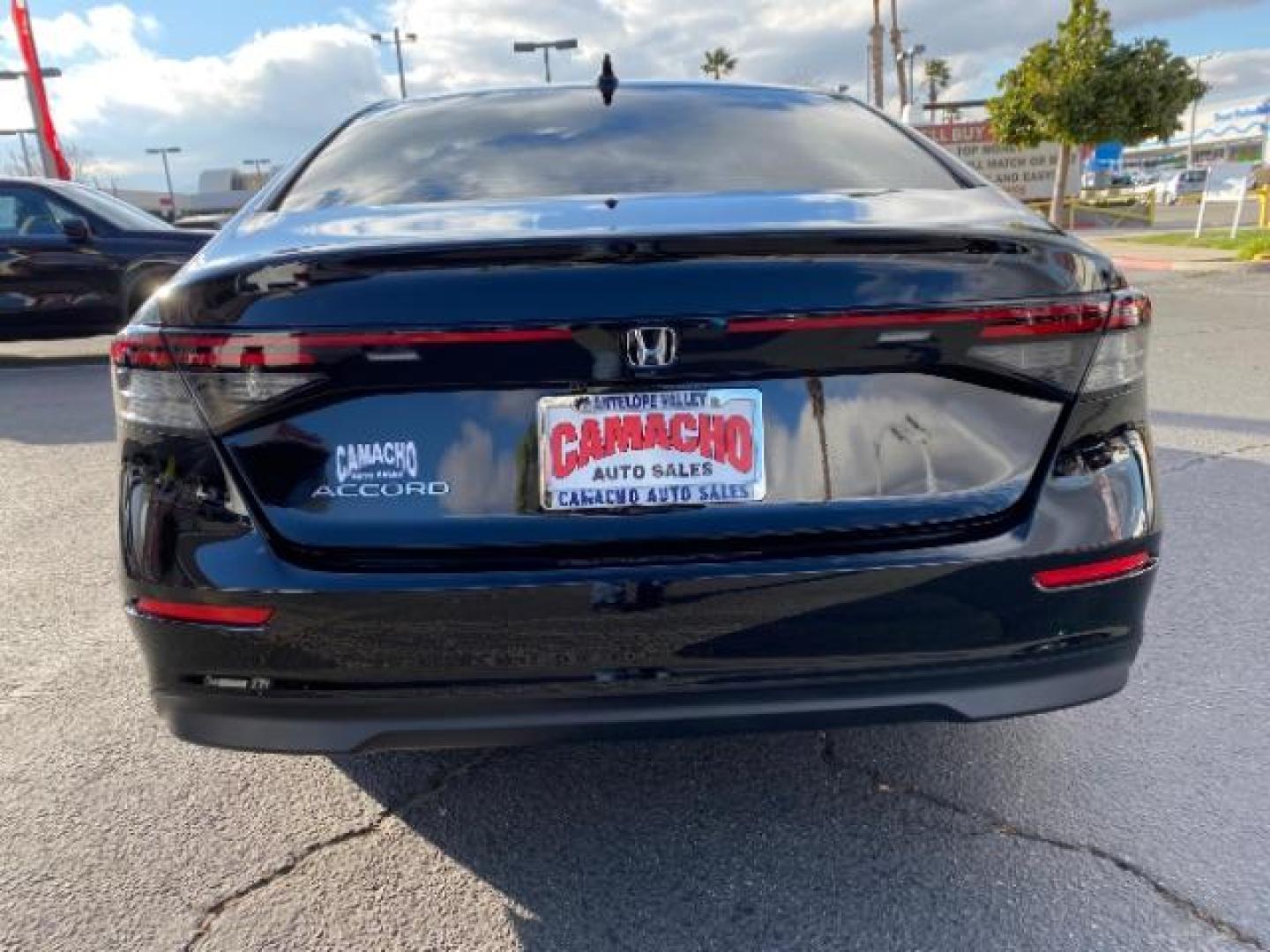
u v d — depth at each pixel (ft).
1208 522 13.03
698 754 8.11
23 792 7.78
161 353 5.72
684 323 5.51
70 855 7.00
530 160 7.79
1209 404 19.54
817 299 5.58
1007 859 6.77
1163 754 7.95
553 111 8.71
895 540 5.79
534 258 5.49
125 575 5.90
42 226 27.22
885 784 7.64
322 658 5.66
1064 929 6.14
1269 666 9.29
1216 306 34.42
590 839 7.09
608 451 5.64
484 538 5.65
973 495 5.86
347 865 6.87
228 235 6.79
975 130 88.84
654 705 5.76
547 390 5.59
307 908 6.46
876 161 7.94
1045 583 5.88
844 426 5.74
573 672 5.67
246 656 5.72
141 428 5.85
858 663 5.79
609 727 5.80
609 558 5.66
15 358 31.60
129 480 5.91
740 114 8.69
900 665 5.82
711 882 6.62
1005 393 5.85
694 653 5.69
